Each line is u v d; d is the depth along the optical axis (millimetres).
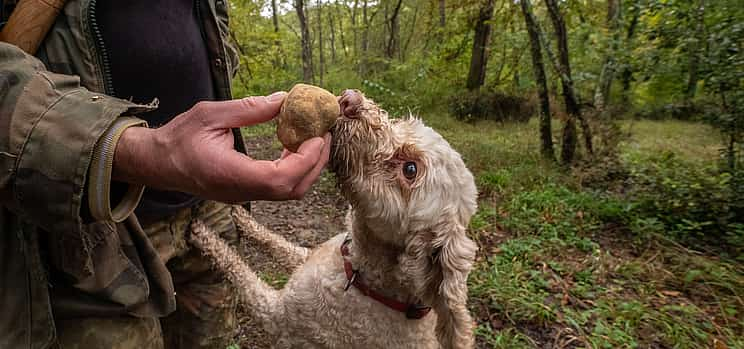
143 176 225
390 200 434
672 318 849
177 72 388
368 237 467
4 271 257
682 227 1186
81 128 213
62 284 306
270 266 911
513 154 1897
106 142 216
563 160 1786
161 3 376
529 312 840
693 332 812
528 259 1053
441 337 447
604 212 1311
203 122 221
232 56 540
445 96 3305
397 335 482
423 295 456
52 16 299
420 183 437
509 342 764
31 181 211
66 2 306
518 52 3264
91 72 318
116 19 344
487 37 3469
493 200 1394
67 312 307
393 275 470
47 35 305
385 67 4699
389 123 454
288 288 521
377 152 433
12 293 259
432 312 513
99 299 314
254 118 243
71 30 308
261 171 224
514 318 837
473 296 895
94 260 303
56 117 214
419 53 4363
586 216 1303
